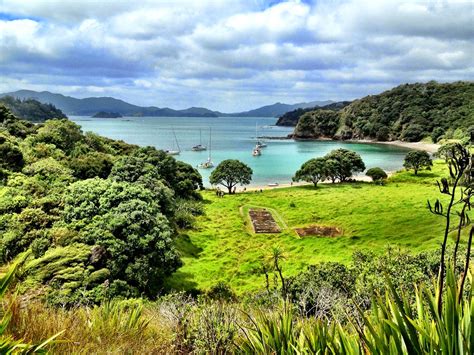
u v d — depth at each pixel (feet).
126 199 115.85
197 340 22.70
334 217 201.26
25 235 94.53
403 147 606.55
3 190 125.80
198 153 521.24
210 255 144.05
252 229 183.52
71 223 103.35
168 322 27.91
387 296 11.40
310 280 70.95
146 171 177.58
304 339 13.91
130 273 92.12
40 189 132.98
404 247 141.79
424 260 71.97
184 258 137.90
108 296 75.05
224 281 116.47
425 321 10.86
